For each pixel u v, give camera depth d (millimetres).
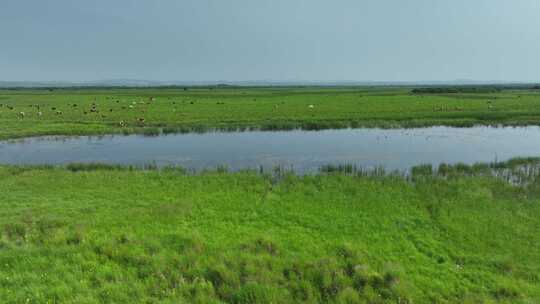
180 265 9891
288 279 9391
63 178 18547
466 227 12688
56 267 9602
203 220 13289
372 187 17000
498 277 9617
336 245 11273
